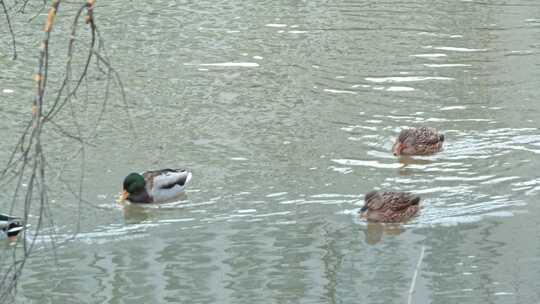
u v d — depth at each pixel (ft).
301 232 51.19
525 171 59.72
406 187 57.52
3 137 64.03
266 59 83.92
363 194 56.39
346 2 104.99
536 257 47.24
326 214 53.62
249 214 53.52
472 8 102.83
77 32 90.33
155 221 52.90
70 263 47.32
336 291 43.65
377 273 46.14
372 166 61.00
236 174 59.26
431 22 97.04
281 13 99.76
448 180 58.75
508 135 66.33
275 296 43.52
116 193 56.29
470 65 83.05
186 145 64.03
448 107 72.43
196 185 57.57
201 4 103.40
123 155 61.98
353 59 84.28
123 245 49.60
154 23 94.94
